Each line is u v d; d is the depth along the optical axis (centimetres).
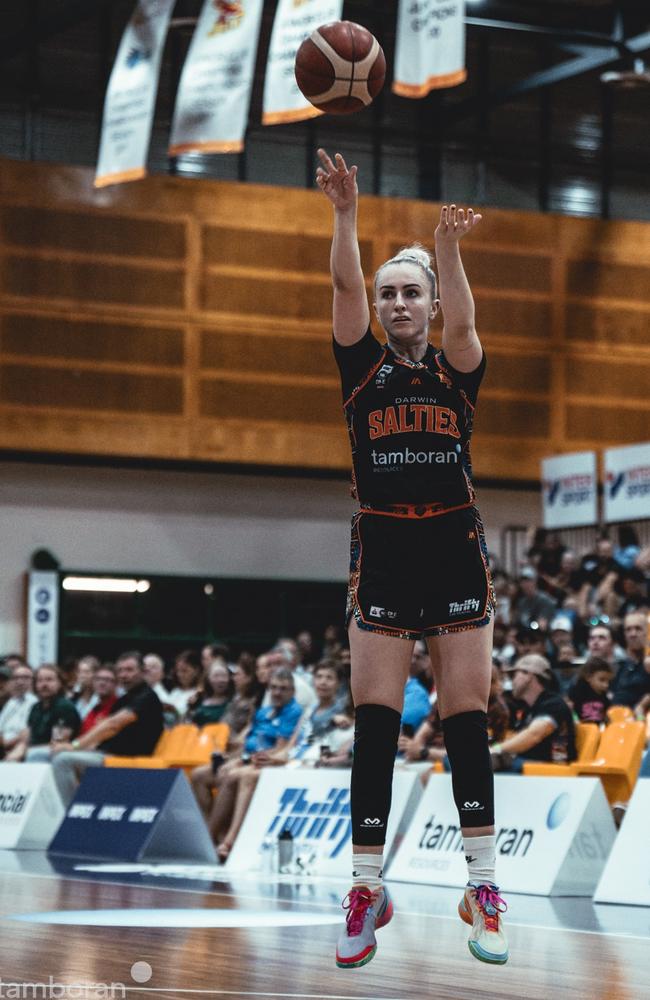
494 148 2664
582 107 2730
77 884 984
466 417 508
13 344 2331
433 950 639
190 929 695
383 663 499
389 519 502
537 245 2584
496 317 2552
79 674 1862
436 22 1806
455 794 500
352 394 509
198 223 2428
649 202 2750
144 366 2389
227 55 1891
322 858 1134
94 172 2386
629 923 780
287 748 1316
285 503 2520
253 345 2442
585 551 2334
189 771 1418
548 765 1112
